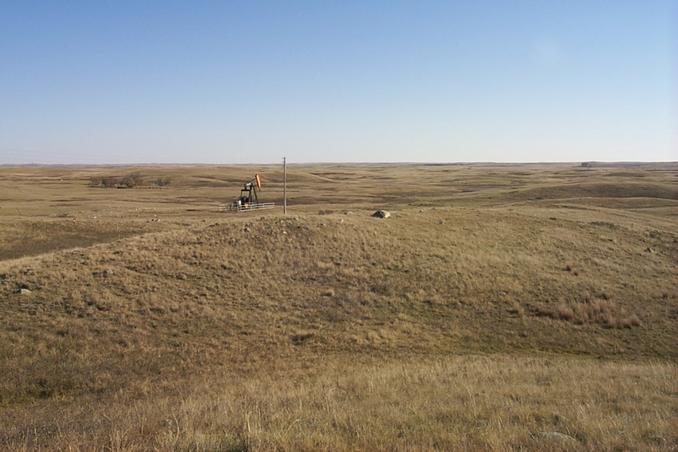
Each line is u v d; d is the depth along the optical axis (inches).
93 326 768.9
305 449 289.4
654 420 364.2
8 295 842.2
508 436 318.0
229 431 334.0
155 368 665.0
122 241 1203.9
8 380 605.6
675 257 1441.9
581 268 1245.1
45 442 351.6
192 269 1041.5
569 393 470.0
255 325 838.5
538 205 2551.7
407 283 1053.2
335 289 1013.2
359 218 1509.6
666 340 866.8
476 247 1339.8
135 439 328.2
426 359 716.0
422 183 5713.6
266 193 4446.4
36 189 4995.1
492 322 912.3
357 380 547.5
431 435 321.1
